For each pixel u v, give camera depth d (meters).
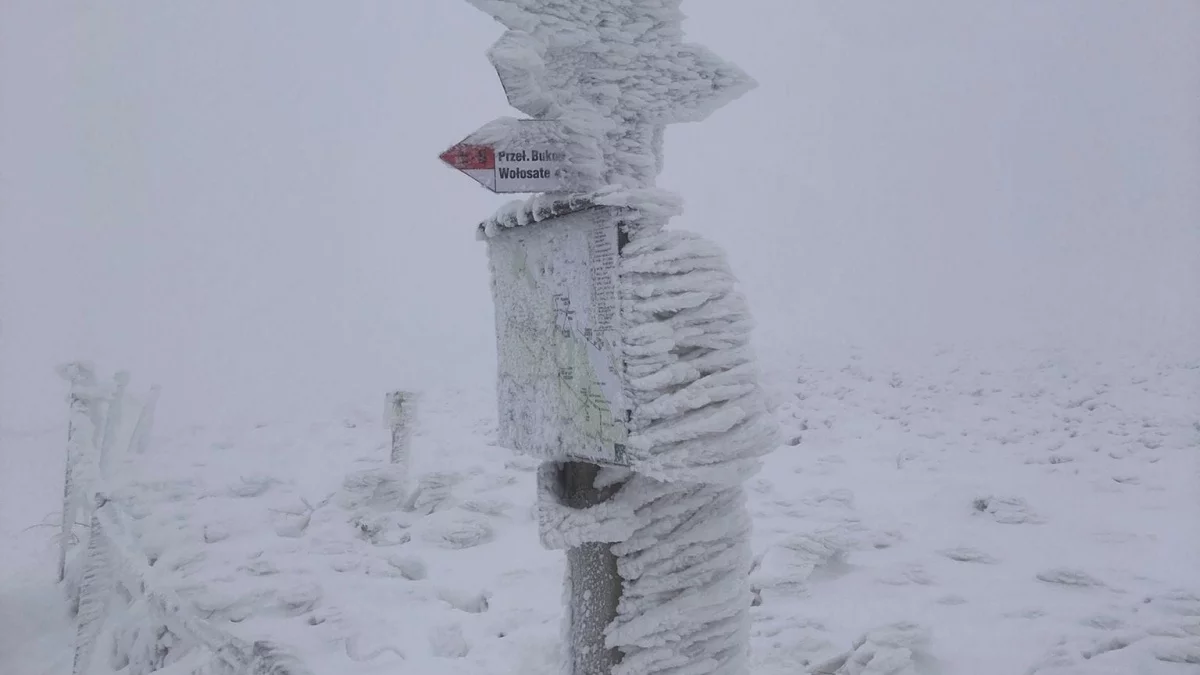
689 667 2.89
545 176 2.85
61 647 6.91
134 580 6.30
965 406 12.98
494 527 7.61
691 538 2.91
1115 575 5.98
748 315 2.71
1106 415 11.73
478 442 11.92
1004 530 7.22
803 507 7.94
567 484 3.08
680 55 3.01
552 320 3.00
